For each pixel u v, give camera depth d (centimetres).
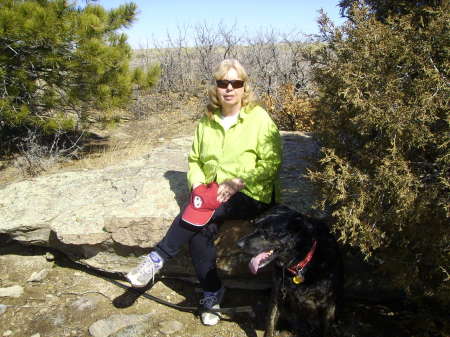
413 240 260
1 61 623
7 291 362
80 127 787
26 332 317
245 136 313
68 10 641
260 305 344
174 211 363
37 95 686
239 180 301
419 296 298
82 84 696
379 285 334
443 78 217
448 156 214
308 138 552
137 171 464
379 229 251
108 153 698
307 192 368
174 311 341
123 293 362
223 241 346
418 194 228
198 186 309
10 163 675
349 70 237
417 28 252
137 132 891
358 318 323
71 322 327
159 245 309
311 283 282
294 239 274
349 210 245
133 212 367
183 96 1229
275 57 1038
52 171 621
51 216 392
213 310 322
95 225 366
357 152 256
